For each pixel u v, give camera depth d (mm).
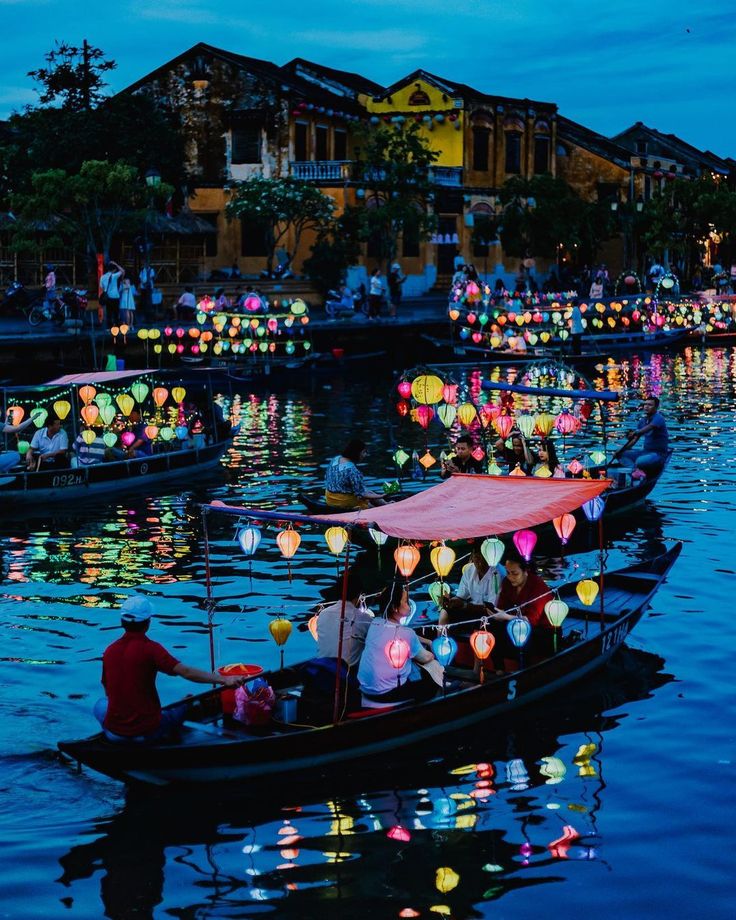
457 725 11062
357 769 10266
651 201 65375
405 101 60156
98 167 39562
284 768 10070
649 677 12391
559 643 12273
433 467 24312
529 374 23844
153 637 13570
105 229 41719
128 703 9555
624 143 80875
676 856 8750
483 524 11227
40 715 11273
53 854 8828
